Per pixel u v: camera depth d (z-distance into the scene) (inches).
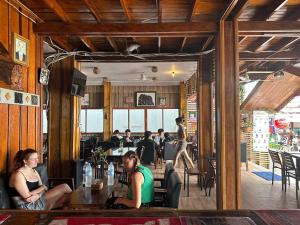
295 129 416.5
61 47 211.9
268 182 257.4
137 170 117.6
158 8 145.1
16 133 133.4
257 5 145.9
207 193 216.8
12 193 122.3
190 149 395.5
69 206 114.7
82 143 293.0
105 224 48.6
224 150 149.3
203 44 221.1
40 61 159.9
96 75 361.7
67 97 223.6
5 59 121.6
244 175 290.0
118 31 156.5
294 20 158.4
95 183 140.4
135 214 53.5
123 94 448.8
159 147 353.4
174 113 445.7
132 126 446.3
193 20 162.7
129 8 149.9
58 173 220.5
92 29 156.6
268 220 50.5
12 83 128.2
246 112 420.5
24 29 144.0
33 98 149.3
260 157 357.1
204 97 240.1
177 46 228.4
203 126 238.7
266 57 240.2
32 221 49.8
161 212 54.7
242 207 182.4
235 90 150.1
